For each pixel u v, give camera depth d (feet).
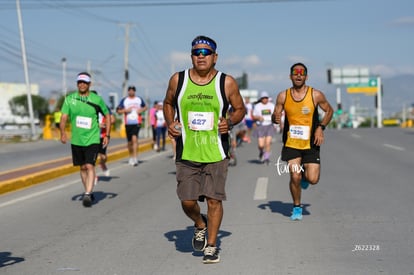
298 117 47.39
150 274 33.99
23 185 75.87
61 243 42.98
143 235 44.83
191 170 36.11
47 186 77.20
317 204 56.18
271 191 66.54
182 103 35.70
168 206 58.29
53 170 86.84
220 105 35.40
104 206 59.72
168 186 74.13
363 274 32.60
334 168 88.43
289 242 40.75
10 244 43.24
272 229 45.24
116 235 45.14
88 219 52.60
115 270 35.12
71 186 76.69
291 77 47.47
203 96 35.32
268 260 36.14
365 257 36.19
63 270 35.53
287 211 52.95
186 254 38.58
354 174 80.02
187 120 35.78
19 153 141.49
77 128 59.52
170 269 34.91
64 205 61.05
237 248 39.45
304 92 47.19
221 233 44.19
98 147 60.23
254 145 154.40
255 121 102.53
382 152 115.85
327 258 36.22
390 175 77.92
